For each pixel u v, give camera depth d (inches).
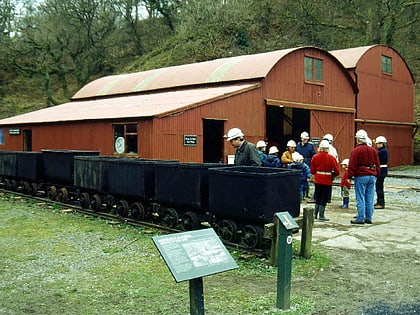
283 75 761.0
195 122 623.8
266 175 282.4
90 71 1833.2
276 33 1694.1
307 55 807.7
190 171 342.3
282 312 203.6
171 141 596.4
